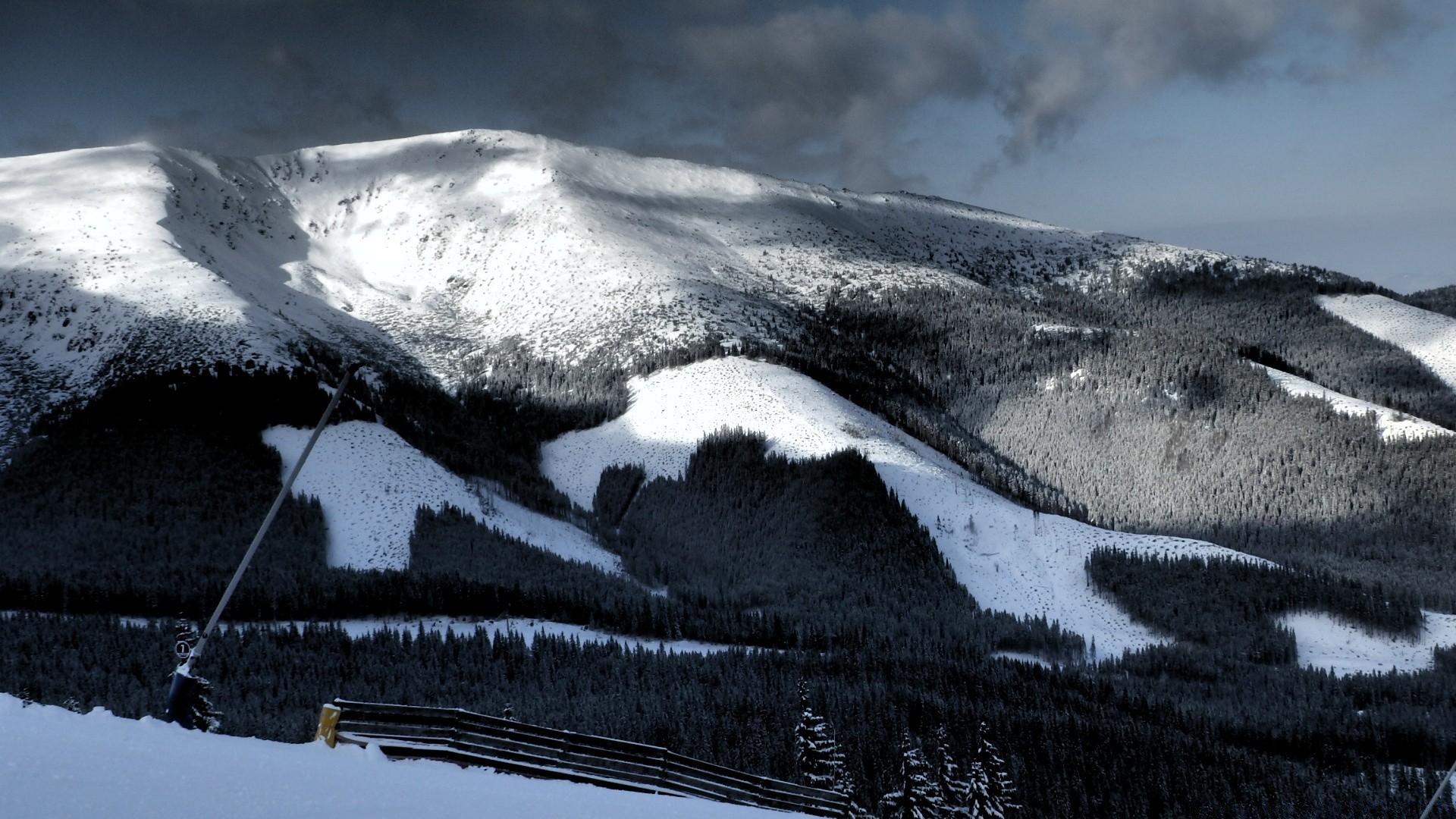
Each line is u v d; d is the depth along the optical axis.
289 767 17.84
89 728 18.44
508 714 109.19
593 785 23.31
